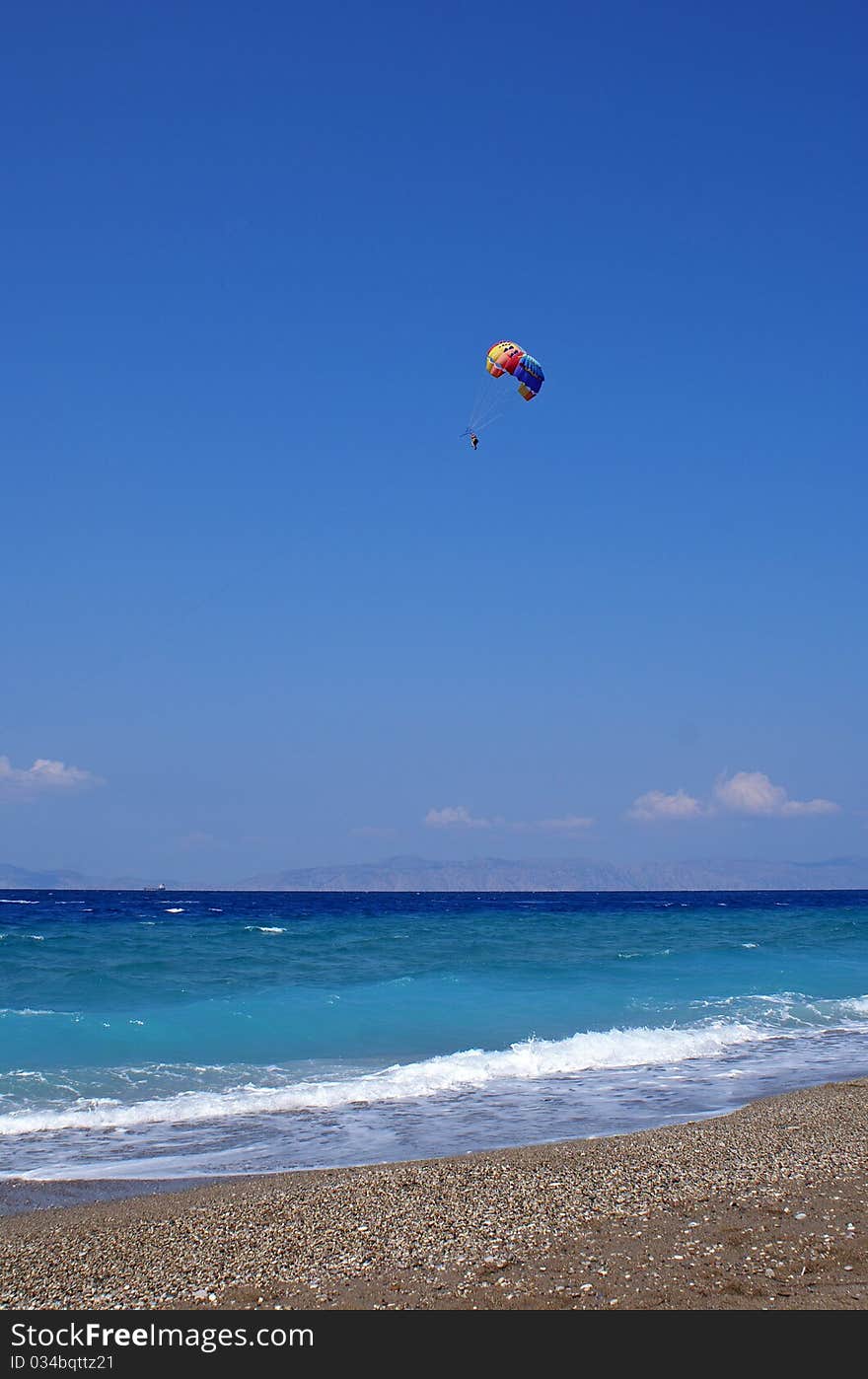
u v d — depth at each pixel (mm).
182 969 38312
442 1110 20156
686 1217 12445
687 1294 10156
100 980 34500
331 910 96875
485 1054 25062
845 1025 30984
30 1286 10742
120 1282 10812
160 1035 26391
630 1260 11078
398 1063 24547
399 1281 10633
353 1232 12148
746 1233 11852
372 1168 15203
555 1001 33219
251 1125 18891
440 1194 13648
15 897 173625
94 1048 24734
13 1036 25250
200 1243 11953
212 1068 23359
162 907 100312
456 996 33500
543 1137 17922
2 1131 18219
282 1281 10727
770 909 104125
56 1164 16188
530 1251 11383
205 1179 15312
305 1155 16750
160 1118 19344
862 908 108750
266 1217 12836
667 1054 26203
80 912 83125
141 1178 15367
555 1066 24516
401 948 47531
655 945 51656
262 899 172000
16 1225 12859
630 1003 33406
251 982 35250
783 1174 14414
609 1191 13633
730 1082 22891
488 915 85062
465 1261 11148
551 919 76875
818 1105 19703
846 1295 10070
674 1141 16578
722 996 35562
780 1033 29500
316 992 33406
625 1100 21062
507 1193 13617
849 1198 13203
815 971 43281
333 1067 23938
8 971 35781
